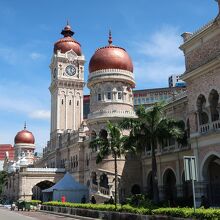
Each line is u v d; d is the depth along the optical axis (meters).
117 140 43.59
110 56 61.78
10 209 68.88
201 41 36.38
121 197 55.22
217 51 33.97
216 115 38.84
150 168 55.03
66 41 101.94
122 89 61.69
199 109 36.50
